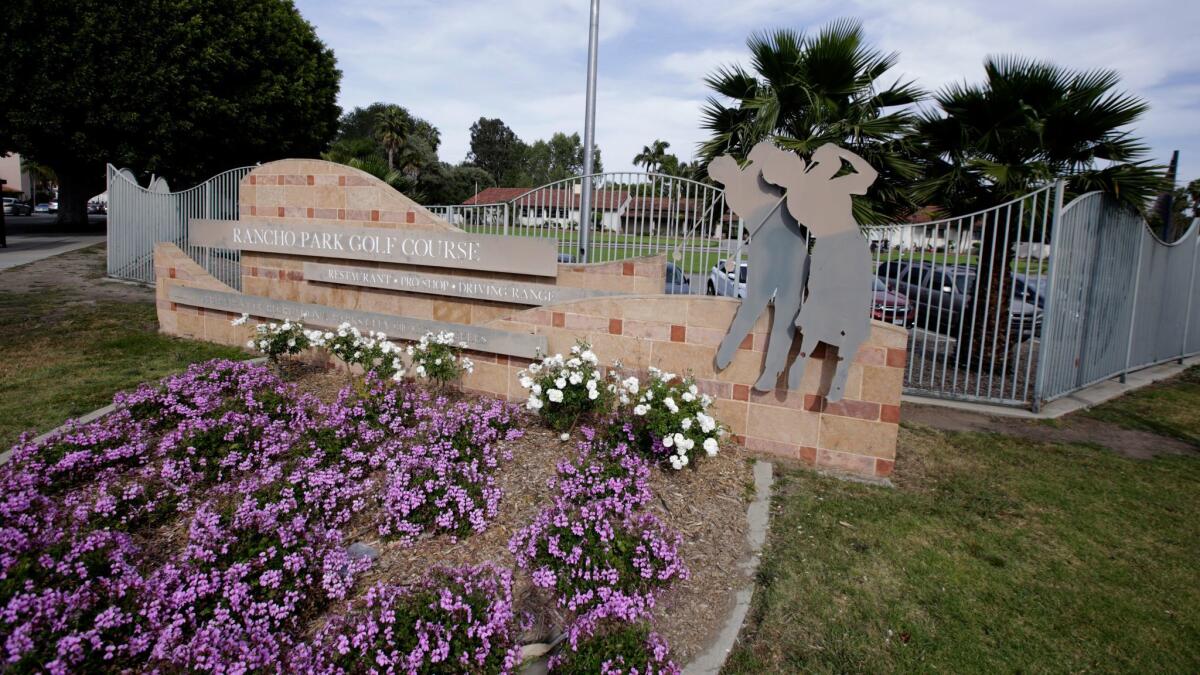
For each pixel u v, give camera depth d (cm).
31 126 2050
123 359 770
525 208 823
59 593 283
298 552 338
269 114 2442
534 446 515
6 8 1894
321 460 461
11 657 253
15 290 1212
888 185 980
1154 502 532
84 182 2802
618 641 301
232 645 278
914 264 1220
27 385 663
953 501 510
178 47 2102
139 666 280
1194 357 1255
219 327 870
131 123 2103
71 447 456
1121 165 843
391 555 379
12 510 356
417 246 749
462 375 665
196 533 345
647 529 376
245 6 2319
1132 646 348
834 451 549
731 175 546
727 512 455
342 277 809
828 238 522
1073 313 827
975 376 992
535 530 373
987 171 862
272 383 613
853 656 330
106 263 1645
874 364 533
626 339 595
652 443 496
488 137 9100
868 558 417
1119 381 973
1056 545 450
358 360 646
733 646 333
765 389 555
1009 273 989
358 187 793
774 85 975
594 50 885
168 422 534
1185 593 399
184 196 1249
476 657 286
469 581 326
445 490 410
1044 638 351
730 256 739
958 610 370
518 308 717
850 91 948
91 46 2002
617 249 748
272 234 846
